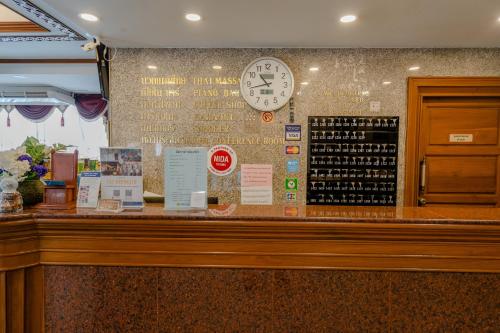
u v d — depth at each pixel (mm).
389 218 1107
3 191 1151
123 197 1233
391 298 1156
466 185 2979
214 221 1121
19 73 3936
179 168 1215
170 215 1134
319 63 2824
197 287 1186
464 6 1979
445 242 1119
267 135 2859
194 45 2766
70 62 3941
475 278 1139
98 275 1194
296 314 1175
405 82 2811
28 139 1343
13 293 1149
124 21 2244
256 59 2818
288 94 2822
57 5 1998
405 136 2834
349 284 1159
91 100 5750
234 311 1186
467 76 2783
